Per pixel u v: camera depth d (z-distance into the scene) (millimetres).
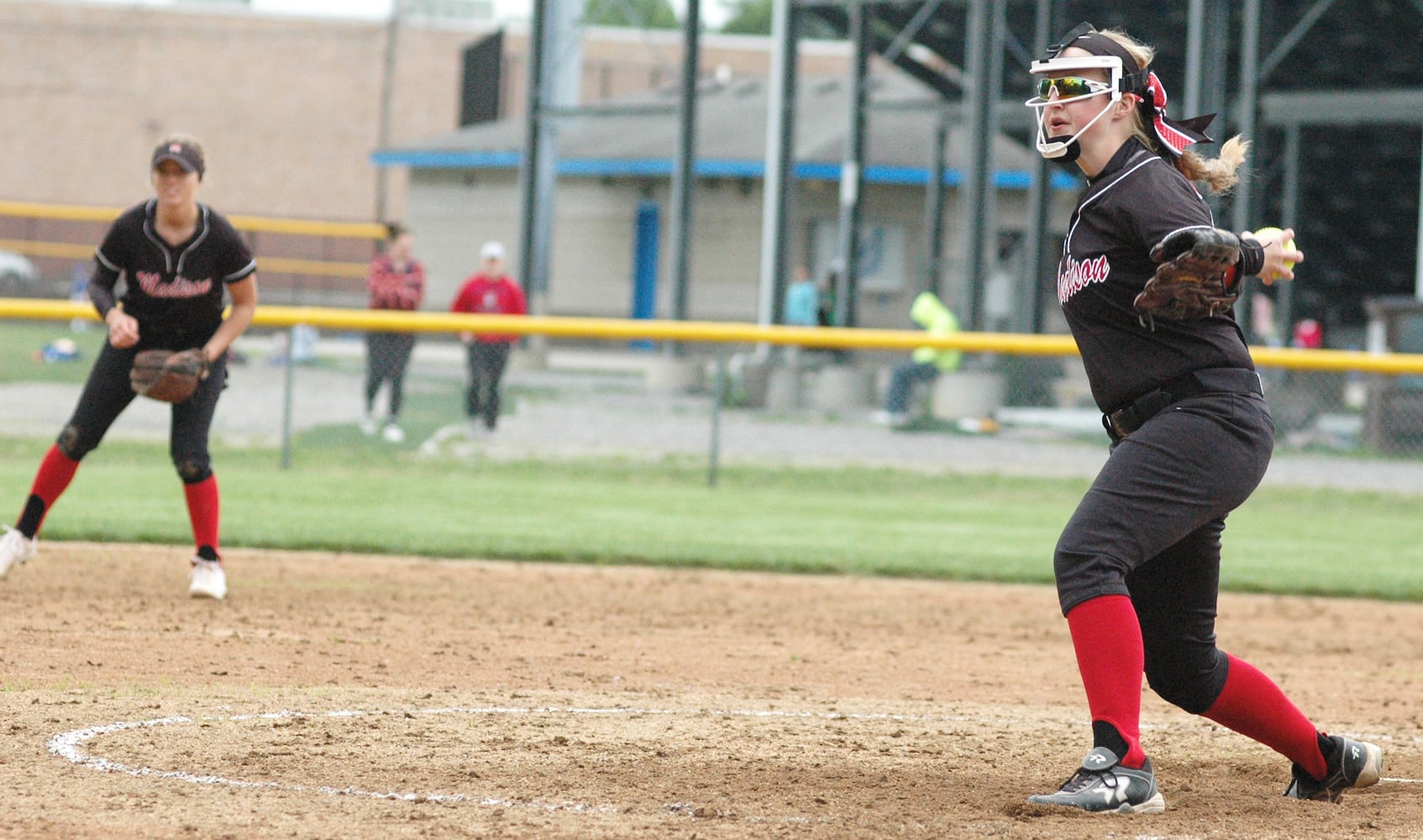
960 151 122062
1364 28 85062
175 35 174875
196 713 18484
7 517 37344
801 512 47469
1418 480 57375
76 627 24500
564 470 56094
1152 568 15352
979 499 53062
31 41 172000
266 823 13758
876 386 79875
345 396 57375
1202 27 70875
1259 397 14906
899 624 29594
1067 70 14594
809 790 15688
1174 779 17156
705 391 75938
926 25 96188
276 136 177875
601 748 17500
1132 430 15031
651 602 30844
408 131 180250
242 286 26984
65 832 13281
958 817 14688
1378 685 24797
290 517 40312
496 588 31641
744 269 125750
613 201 131875
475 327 54250
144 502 41594
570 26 99125
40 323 86500
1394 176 114250
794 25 88500
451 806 14562
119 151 174250
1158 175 14336
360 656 23375
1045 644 27953
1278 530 47562
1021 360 77250
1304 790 16141
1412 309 66375
